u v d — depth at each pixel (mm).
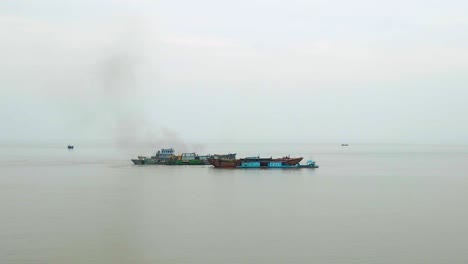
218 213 87312
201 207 93812
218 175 158625
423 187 129125
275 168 188750
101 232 72812
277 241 68312
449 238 70062
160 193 113500
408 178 154750
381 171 182875
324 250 63938
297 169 187250
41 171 174500
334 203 99375
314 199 104875
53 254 62125
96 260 59969
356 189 123812
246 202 100125
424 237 70562
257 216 84812
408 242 67875
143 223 78562
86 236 70750
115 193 113125
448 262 59438
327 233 72625
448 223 79625
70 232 72750
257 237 70312
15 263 58938
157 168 188250
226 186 127750
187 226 77062
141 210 89812
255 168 186750
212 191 117500
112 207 93250
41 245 65688
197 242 67625
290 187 126875
